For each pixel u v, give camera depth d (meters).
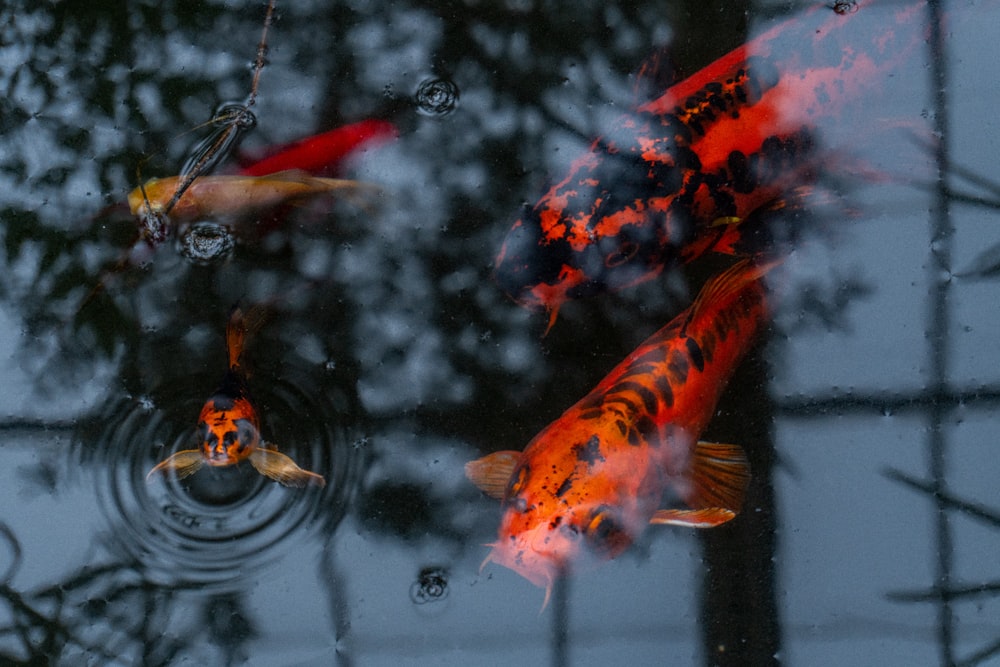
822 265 3.80
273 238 3.83
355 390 3.76
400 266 3.83
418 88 3.94
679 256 3.79
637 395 3.63
